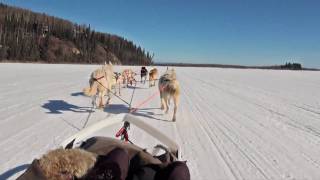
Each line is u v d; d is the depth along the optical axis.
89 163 3.12
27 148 7.38
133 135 8.58
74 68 56.16
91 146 3.82
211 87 27.17
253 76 52.44
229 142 8.87
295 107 16.33
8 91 16.89
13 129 8.99
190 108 14.23
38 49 109.75
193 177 6.25
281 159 7.66
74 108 12.69
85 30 150.50
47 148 7.40
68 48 127.19
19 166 6.27
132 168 3.43
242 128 10.72
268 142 9.11
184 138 9.02
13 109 11.86
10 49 96.56
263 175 6.58
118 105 13.93
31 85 20.67
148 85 25.30
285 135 10.03
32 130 8.96
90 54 134.62
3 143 7.69
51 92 17.53
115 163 3.10
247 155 7.82
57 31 135.75
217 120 11.84
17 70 38.72
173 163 3.30
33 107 12.49
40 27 133.12
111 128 9.12
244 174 6.57
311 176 6.66
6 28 115.50
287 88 29.14
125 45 175.50
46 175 2.96
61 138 8.25
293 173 6.78
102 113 11.86
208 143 8.64
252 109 15.07
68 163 2.99
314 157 7.93
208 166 6.89
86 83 24.31
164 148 4.68
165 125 10.52
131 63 163.88
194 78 41.12
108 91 13.36
